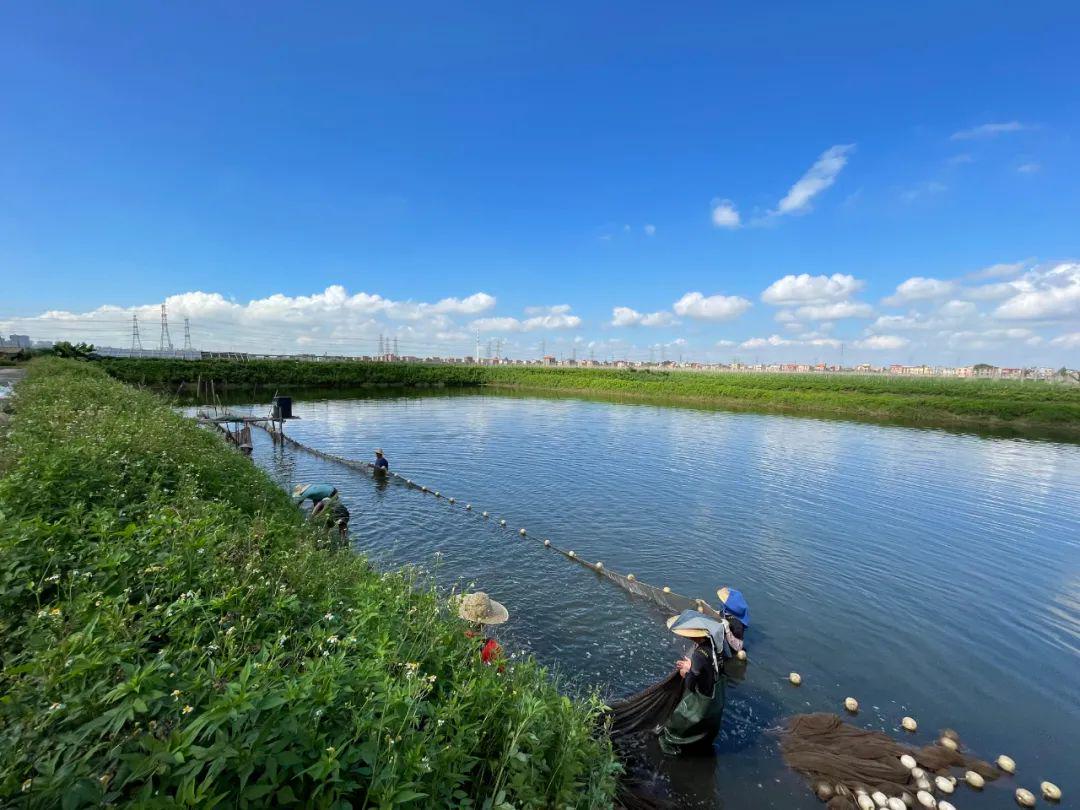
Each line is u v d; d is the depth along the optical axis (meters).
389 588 5.85
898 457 29.03
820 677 9.30
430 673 4.45
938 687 9.10
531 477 22.89
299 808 2.84
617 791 6.52
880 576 13.37
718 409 54.53
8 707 2.82
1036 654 10.11
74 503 6.14
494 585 12.17
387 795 2.75
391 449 29.17
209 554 5.32
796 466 26.05
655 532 16.22
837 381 76.81
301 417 42.41
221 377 65.25
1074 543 15.77
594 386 79.75
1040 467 26.81
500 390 80.19
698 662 7.36
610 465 25.58
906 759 7.28
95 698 3.07
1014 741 7.91
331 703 3.22
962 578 13.30
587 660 9.41
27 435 8.92
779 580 13.05
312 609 5.02
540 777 3.85
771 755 7.49
